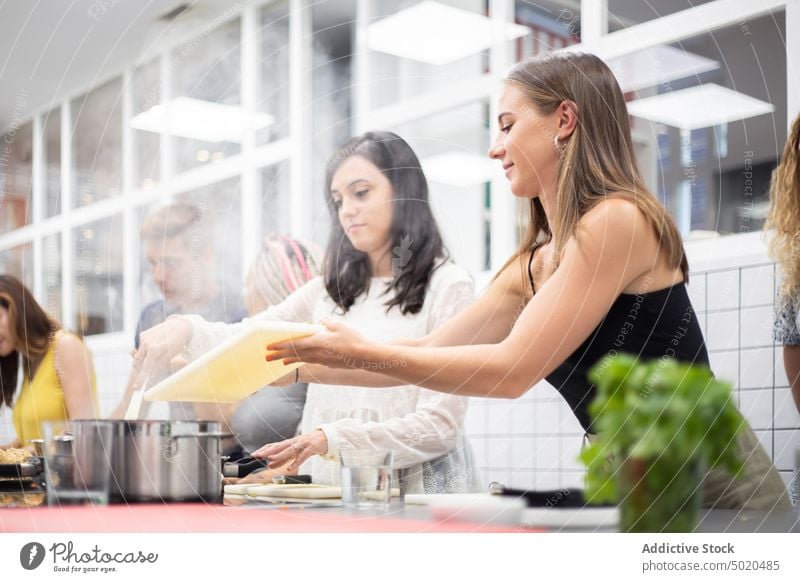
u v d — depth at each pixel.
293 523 0.63
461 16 1.73
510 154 0.97
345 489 0.73
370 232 1.24
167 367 1.08
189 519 0.61
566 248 0.87
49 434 0.62
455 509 0.68
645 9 1.62
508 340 0.84
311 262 1.52
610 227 0.85
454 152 1.85
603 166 0.90
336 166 1.27
